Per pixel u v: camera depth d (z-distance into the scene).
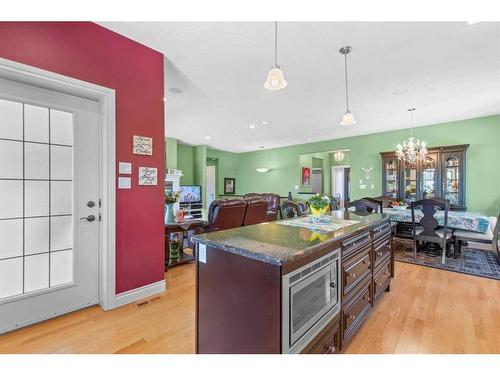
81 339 1.77
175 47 2.48
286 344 1.12
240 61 2.76
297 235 1.60
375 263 2.18
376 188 6.07
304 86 3.39
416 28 2.14
